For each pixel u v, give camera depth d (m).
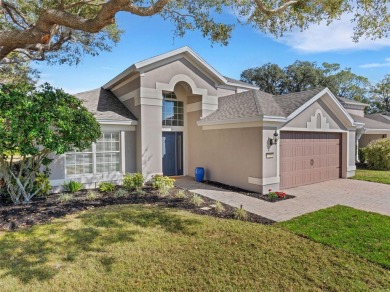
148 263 5.01
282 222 7.29
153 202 9.38
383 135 24.30
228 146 12.43
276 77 46.62
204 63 14.17
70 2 10.72
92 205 8.93
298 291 4.17
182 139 15.63
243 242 5.88
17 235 6.30
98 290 4.20
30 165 9.34
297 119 12.22
